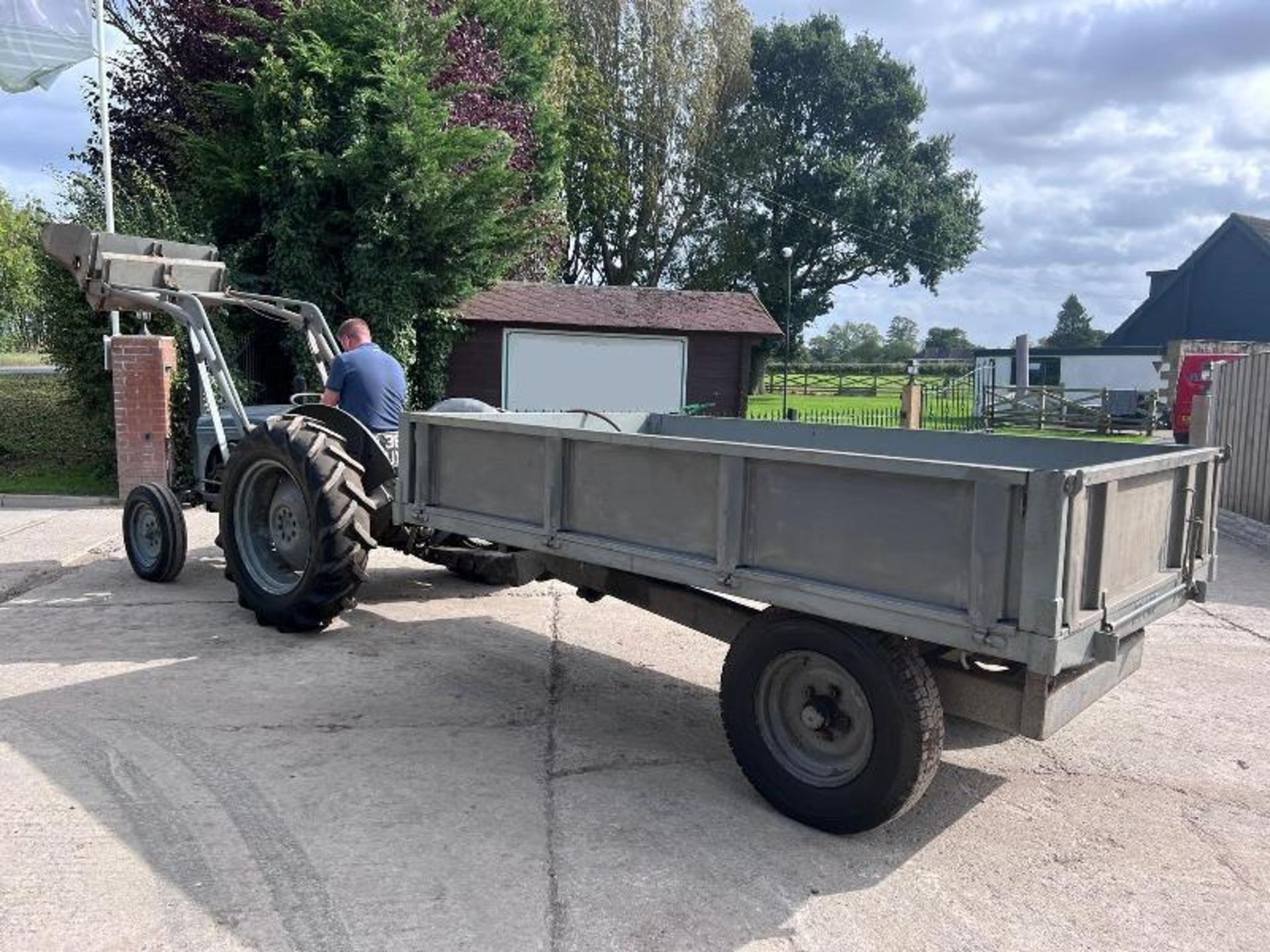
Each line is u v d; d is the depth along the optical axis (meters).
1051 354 32.50
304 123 12.75
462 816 3.50
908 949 2.82
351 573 5.34
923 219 44.53
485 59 17.38
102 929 2.74
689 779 3.91
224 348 11.91
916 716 3.19
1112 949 2.85
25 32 10.86
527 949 2.73
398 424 5.18
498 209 14.31
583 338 17.30
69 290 11.11
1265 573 8.27
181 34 14.62
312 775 3.78
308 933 2.76
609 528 3.96
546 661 5.35
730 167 37.94
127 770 3.76
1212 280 36.56
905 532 3.10
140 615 5.96
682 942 2.79
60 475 11.66
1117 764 4.21
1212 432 11.42
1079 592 2.92
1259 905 3.12
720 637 3.99
